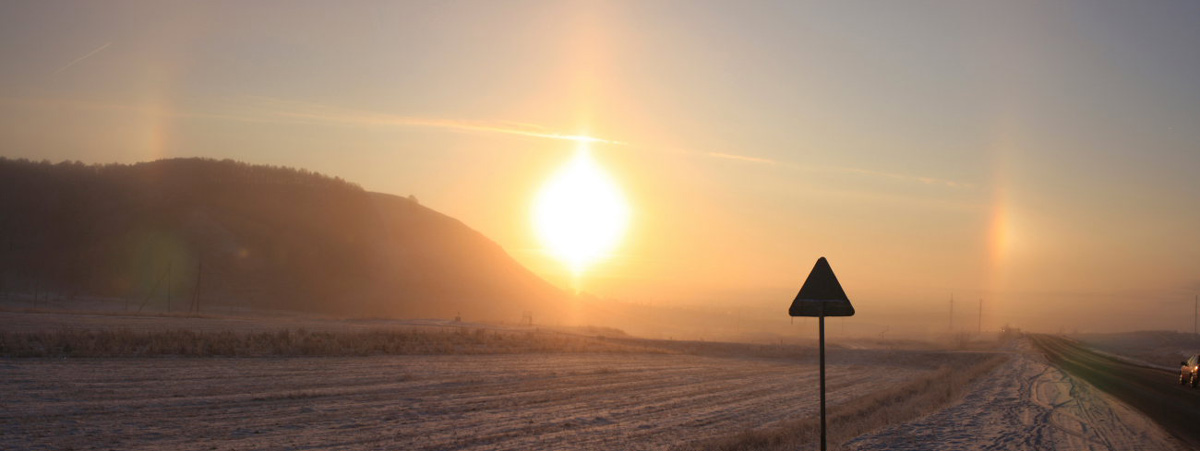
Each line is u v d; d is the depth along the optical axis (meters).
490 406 22.78
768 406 27.00
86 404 18.12
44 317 58.00
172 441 14.67
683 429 20.16
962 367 58.72
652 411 23.92
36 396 18.73
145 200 170.00
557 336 73.12
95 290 133.12
